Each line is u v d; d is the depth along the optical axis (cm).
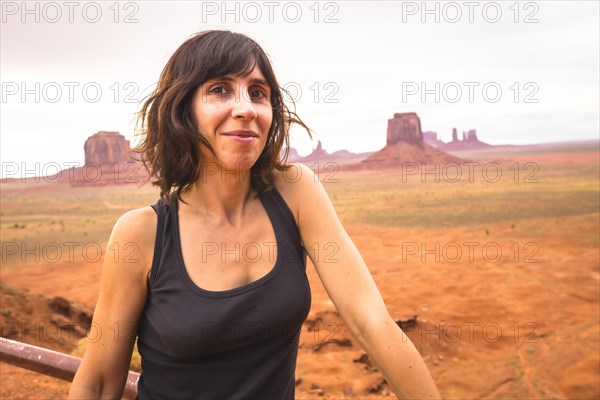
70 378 132
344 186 11006
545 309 1884
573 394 1045
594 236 3878
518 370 1151
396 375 90
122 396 107
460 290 2266
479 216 5678
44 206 8900
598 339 1420
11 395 603
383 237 4569
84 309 1345
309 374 931
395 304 2031
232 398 94
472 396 1016
